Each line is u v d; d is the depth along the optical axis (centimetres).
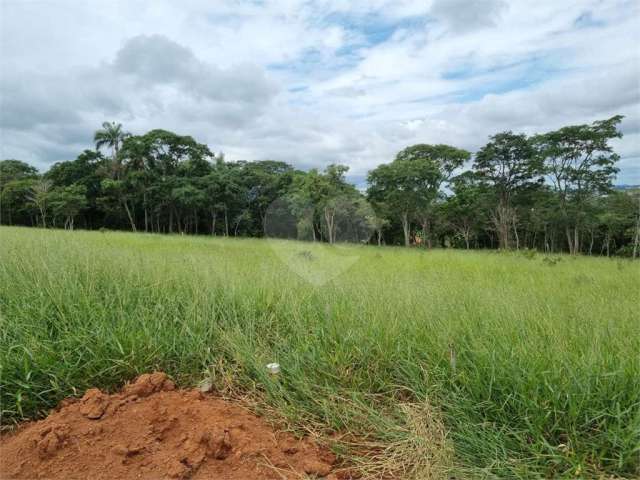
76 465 200
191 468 201
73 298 350
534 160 3675
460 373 268
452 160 4481
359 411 250
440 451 215
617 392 242
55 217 4134
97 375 267
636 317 378
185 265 504
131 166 4572
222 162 5388
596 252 4434
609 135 3503
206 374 291
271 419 247
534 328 340
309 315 366
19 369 257
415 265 874
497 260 1173
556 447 209
